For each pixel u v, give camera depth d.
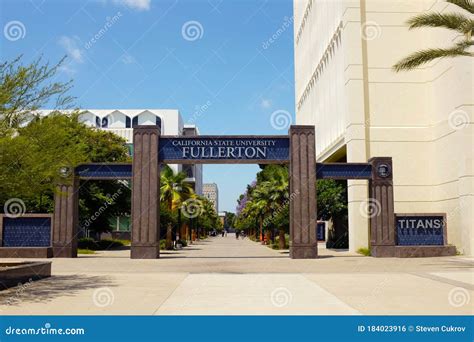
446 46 32.25
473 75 29.75
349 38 35.72
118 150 49.12
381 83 35.44
